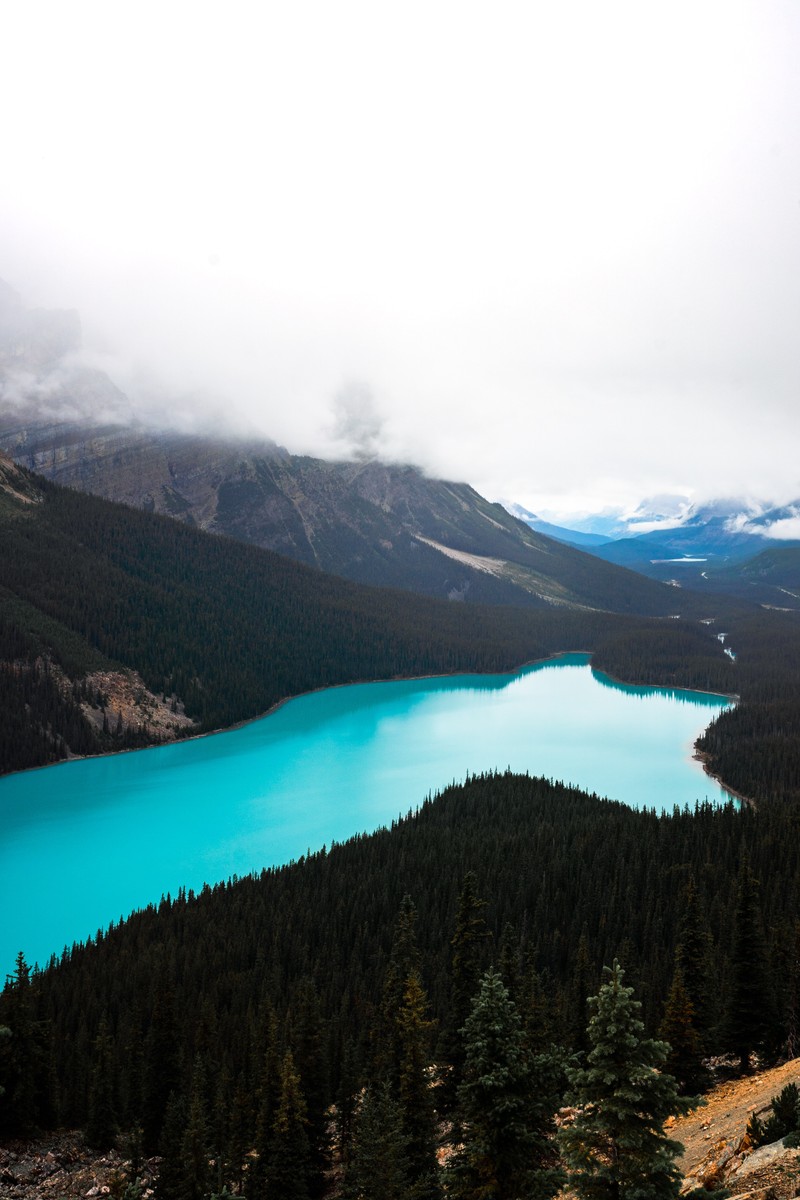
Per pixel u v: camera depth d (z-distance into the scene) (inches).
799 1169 1123.3
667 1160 1098.1
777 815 6230.3
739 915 2476.6
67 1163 2458.2
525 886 5123.0
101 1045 3038.9
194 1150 2159.2
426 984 3799.2
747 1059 2450.8
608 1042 1159.0
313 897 5098.4
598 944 4303.6
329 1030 2955.2
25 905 5689.0
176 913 4916.3
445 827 6545.3
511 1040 1432.1
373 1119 1781.5
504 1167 1409.9
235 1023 3523.6
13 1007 2647.6
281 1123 2196.1
